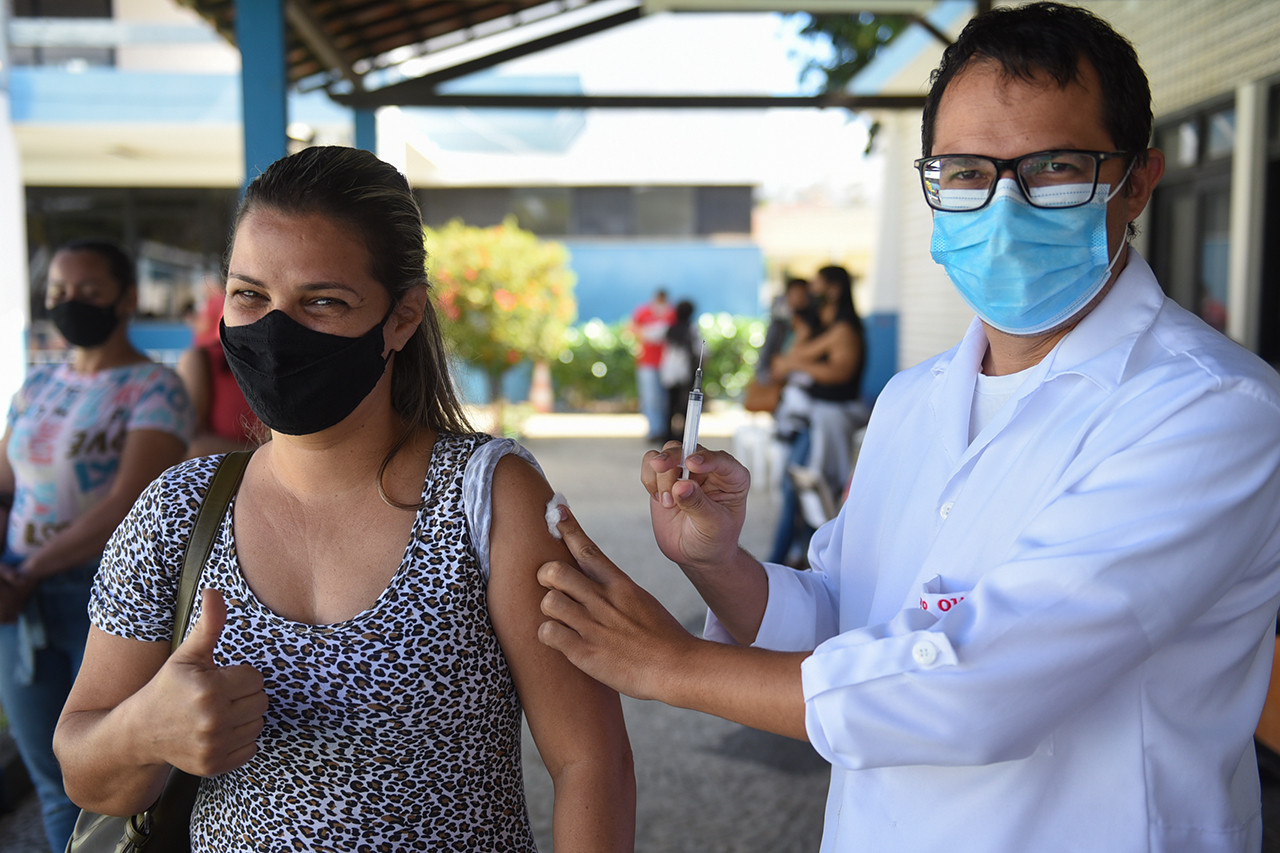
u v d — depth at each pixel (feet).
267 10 15.56
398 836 4.10
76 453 8.55
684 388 37.60
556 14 23.00
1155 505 3.45
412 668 4.03
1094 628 3.34
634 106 22.20
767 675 3.72
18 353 34.68
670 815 10.25
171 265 50.11
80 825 4.59
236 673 3.72
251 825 4.16
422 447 4.44
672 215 56.59
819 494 17.22
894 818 4.05
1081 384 3.96
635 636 3.92
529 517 4.20
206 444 11.93
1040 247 3.92
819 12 21.12
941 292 35.14
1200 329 3.90
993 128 3.92
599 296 56.13
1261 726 10.62
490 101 22.39
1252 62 19.31
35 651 8.18
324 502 4.29
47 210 49.70
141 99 41.11
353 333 4.06
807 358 18.38
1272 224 19.36
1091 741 3.73
